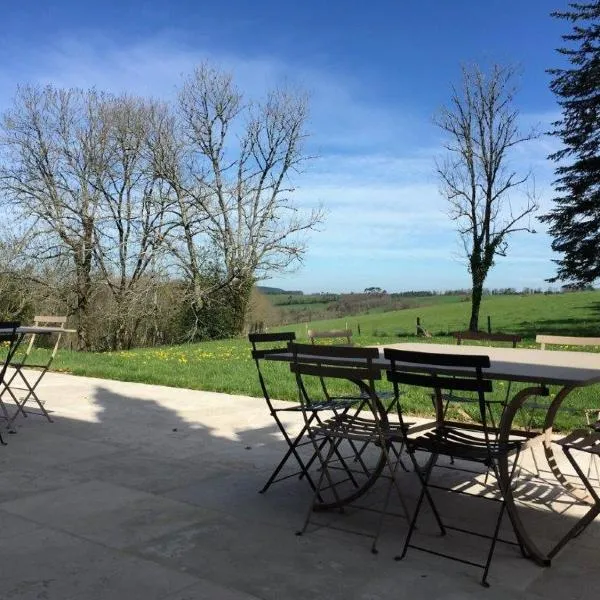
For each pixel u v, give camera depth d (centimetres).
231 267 2508
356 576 302
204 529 364
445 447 349
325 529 367
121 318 2333
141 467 499
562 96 2764
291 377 978
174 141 2381
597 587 291
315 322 3772
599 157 2620
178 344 2389
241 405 778
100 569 307
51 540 344
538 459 529
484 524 378
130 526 367
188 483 457
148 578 297
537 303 4216
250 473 486
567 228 2752
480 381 320
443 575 304
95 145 2311
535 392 363
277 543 344
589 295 4525
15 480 459
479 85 2756
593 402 766
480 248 2830
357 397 495
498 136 2775
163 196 2366
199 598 278
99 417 706
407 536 346
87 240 2305
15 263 2225
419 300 4747
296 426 659
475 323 2870
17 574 300
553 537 356
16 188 2209
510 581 298
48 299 2283
